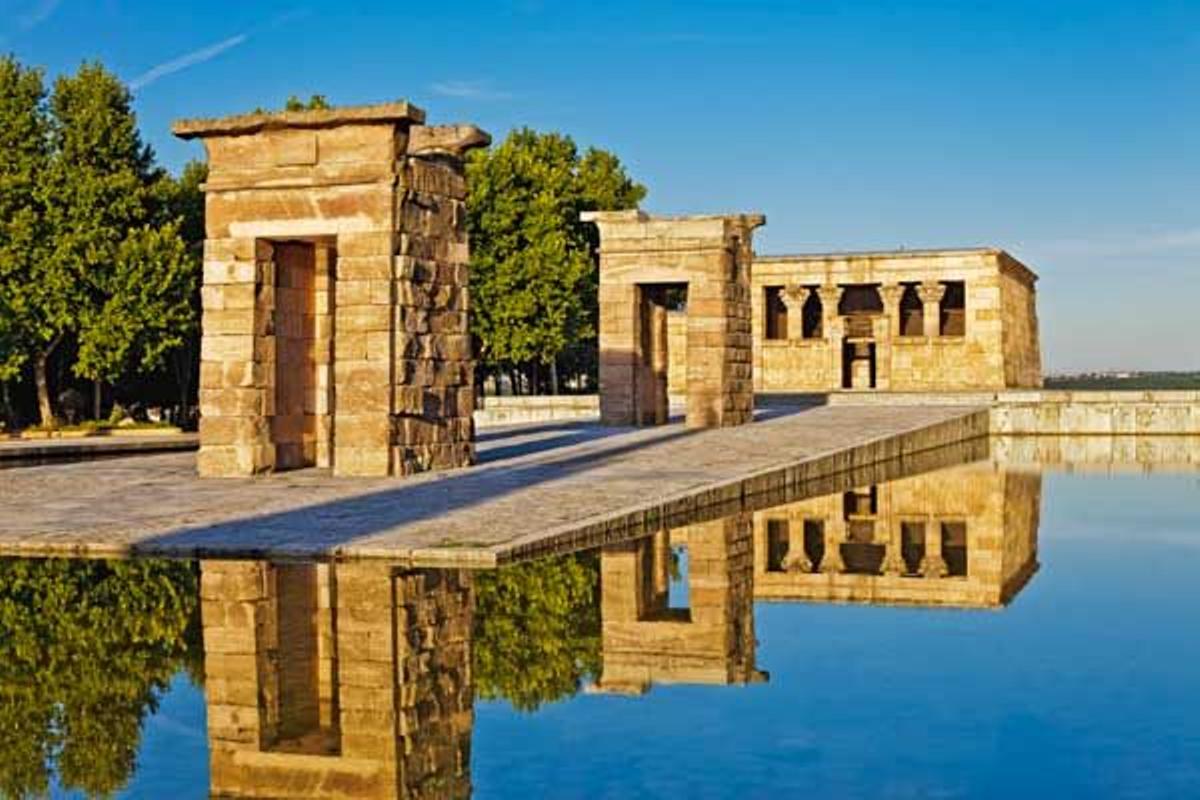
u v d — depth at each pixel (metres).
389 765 8.05
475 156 66.31
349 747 8.48
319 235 26.42
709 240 41.66
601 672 10.76
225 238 26.95
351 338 26.06
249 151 26.84
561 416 59.91
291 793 7.50
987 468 37.59
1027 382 80.50
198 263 56.84
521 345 65.88
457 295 28.27
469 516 19.08
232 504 21.02
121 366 55.66
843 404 56.94
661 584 15.57
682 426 42.31
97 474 27.19
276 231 26.62
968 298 71.69
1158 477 33.91
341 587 14.18
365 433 25.91
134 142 57.06
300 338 28.67
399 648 11.43
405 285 26.25
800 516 23.73
